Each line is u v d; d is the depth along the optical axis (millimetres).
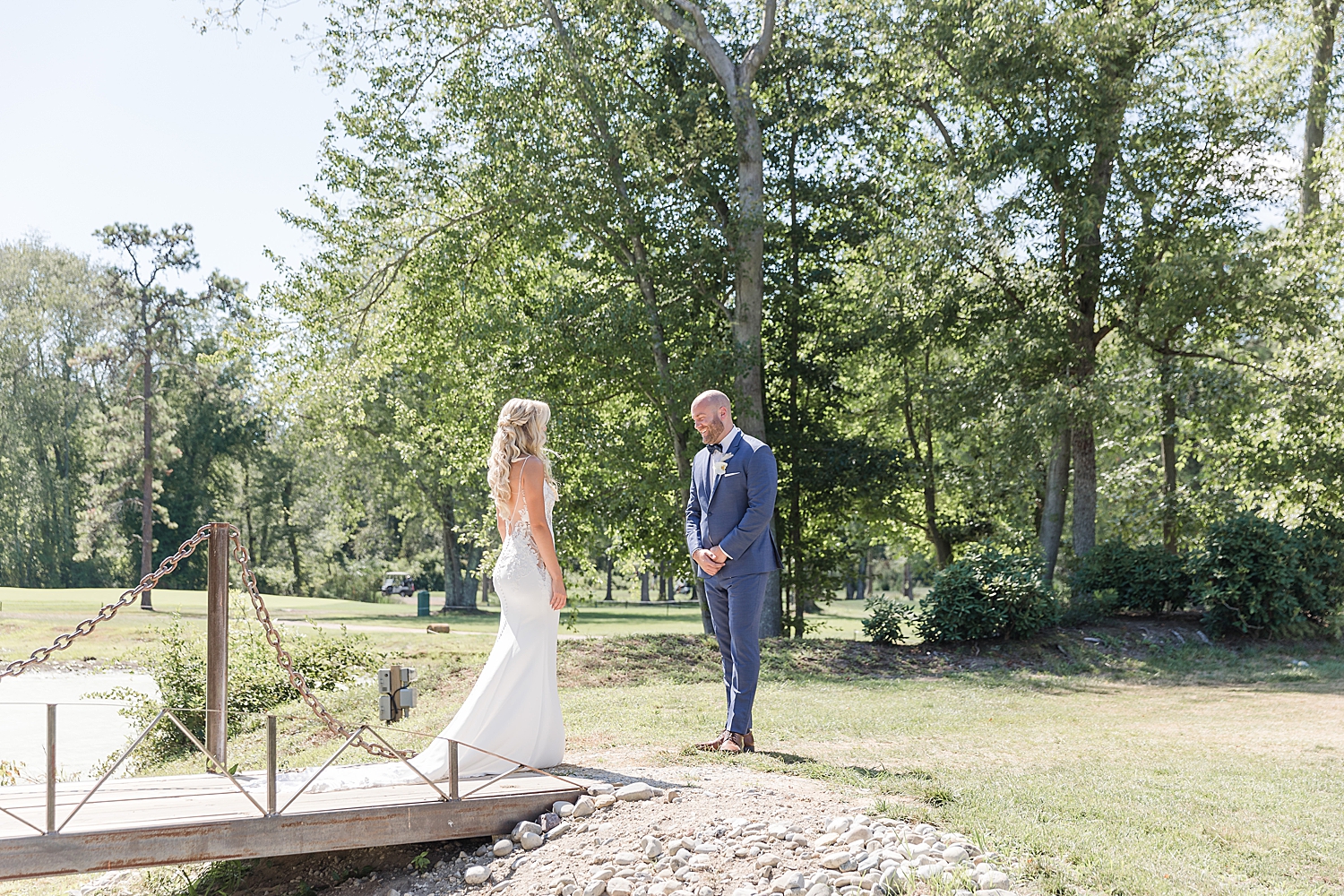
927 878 3840
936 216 18562
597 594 83000
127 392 48781
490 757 5527
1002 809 4910
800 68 20594
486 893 4391
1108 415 16984
